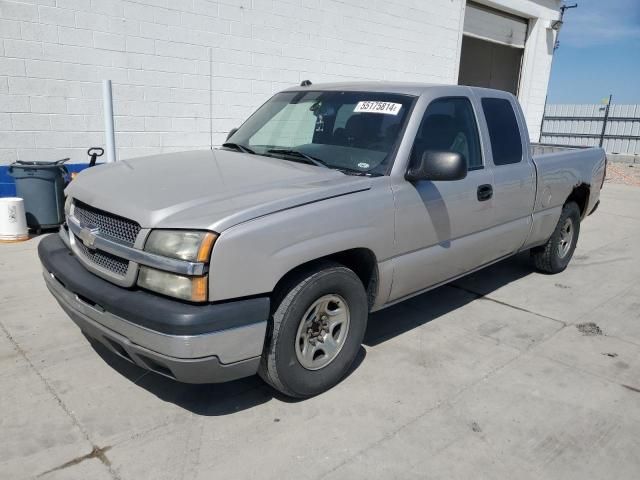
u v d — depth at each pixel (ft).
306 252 9.51
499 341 13.60
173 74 24.73
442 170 10.92
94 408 10.03
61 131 22.29
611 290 17.93
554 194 17.16
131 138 24.17
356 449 9.19
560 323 14.94
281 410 10.22
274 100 15.25
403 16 34.71
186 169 11.32
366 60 33.04
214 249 8.47
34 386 10.64
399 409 10.40
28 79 21.06
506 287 17.81
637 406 10.91
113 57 22.88
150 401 10.34
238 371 9.14
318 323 10.43
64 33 21.47
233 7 25.94
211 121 26.55
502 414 10.40
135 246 8.97
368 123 12.39
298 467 8.69
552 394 11.20
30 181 20.35
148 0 23.24
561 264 19.26
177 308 8.48
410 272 12.09
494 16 45.11
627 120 75.46
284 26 28.19
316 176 10.94
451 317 15.02
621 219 30.42
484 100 14.46
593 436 9.86
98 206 9.93
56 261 10.65
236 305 8.73
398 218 11.33
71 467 8.50
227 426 9.68
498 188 14.28
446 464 8.92
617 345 13.69
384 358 12.40
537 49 50.29
